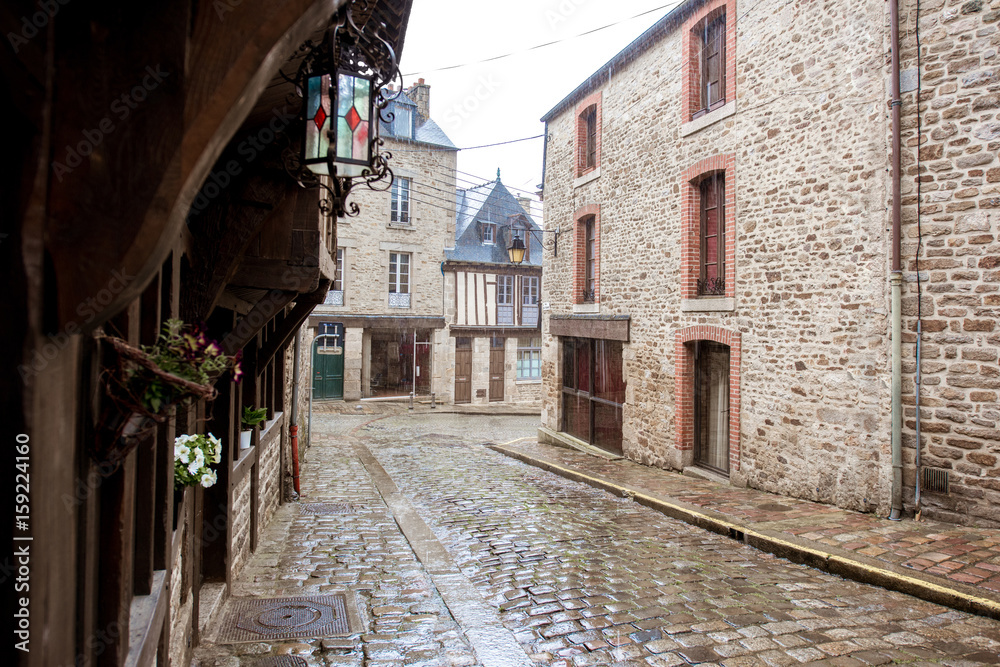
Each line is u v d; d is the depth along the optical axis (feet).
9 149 3.52
